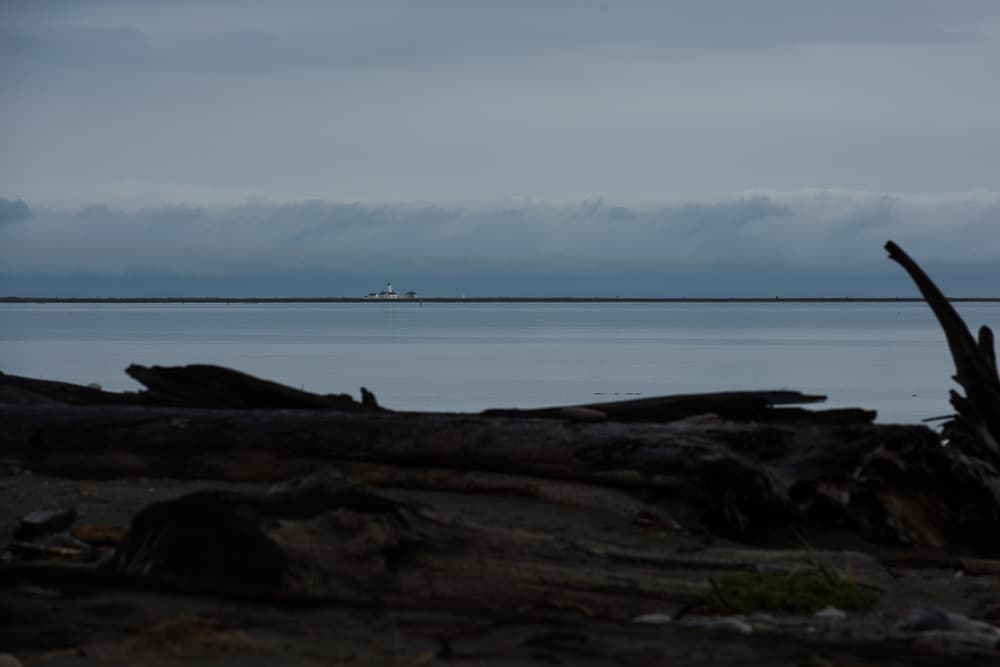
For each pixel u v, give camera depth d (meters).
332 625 10.30
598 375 83.56
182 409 21.75
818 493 18.91
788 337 169.88
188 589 11.23
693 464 18.42
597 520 18.05
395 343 143.38
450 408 58.34
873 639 11.44
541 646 9.72
